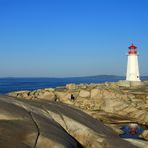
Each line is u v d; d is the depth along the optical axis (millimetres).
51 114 14320
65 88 68375
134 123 39062
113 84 78500
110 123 38438
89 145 13406
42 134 11164
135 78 88500
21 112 12461
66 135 12359
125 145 13125
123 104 45750
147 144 13781
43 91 60875
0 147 9578
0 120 11422
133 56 88375
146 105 46594
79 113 16141
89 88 61094
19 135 10664
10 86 163250
